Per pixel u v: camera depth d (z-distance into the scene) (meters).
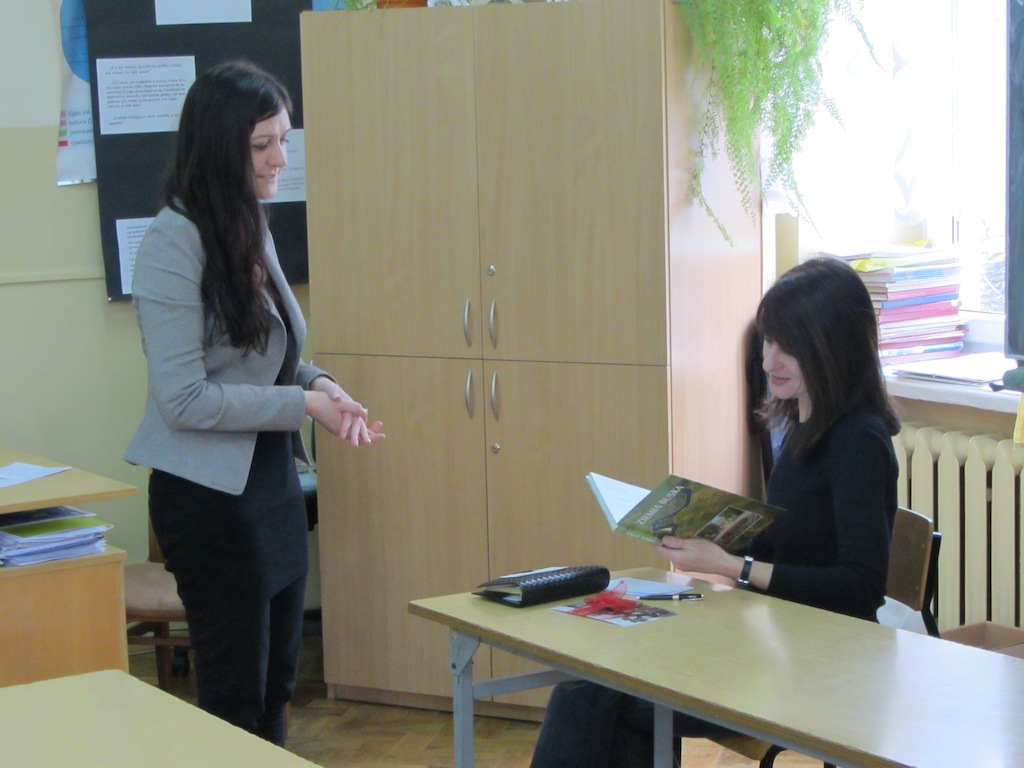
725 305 3.34
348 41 3.33
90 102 3.77
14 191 3.70
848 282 2.11
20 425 3.75
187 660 3.82
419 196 3.31
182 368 2.30
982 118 3.63
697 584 2.12
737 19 2.96
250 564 2.40
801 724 1.43
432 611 1.98
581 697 2.05
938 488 3.37
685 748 3.20
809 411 2.15
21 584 2.58
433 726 3.41
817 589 2.01
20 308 3.73
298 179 3.98
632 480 3.15
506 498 3.32
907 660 1.67
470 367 3.32
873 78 3.57
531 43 3.13
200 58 3.83
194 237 2.32
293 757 1.31
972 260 3.72
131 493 2.76
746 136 3.08
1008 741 1.37
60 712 1.44
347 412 2.54
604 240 3.11
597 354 3.15
